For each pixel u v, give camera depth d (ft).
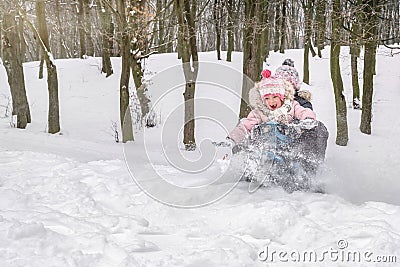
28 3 46.73
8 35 43.83
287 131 16.19
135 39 41.52
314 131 16.33
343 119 40.55
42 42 41.32
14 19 43.37
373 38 40.16
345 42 38.78
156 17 39.88
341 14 37.81
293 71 17.34
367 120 44.62
